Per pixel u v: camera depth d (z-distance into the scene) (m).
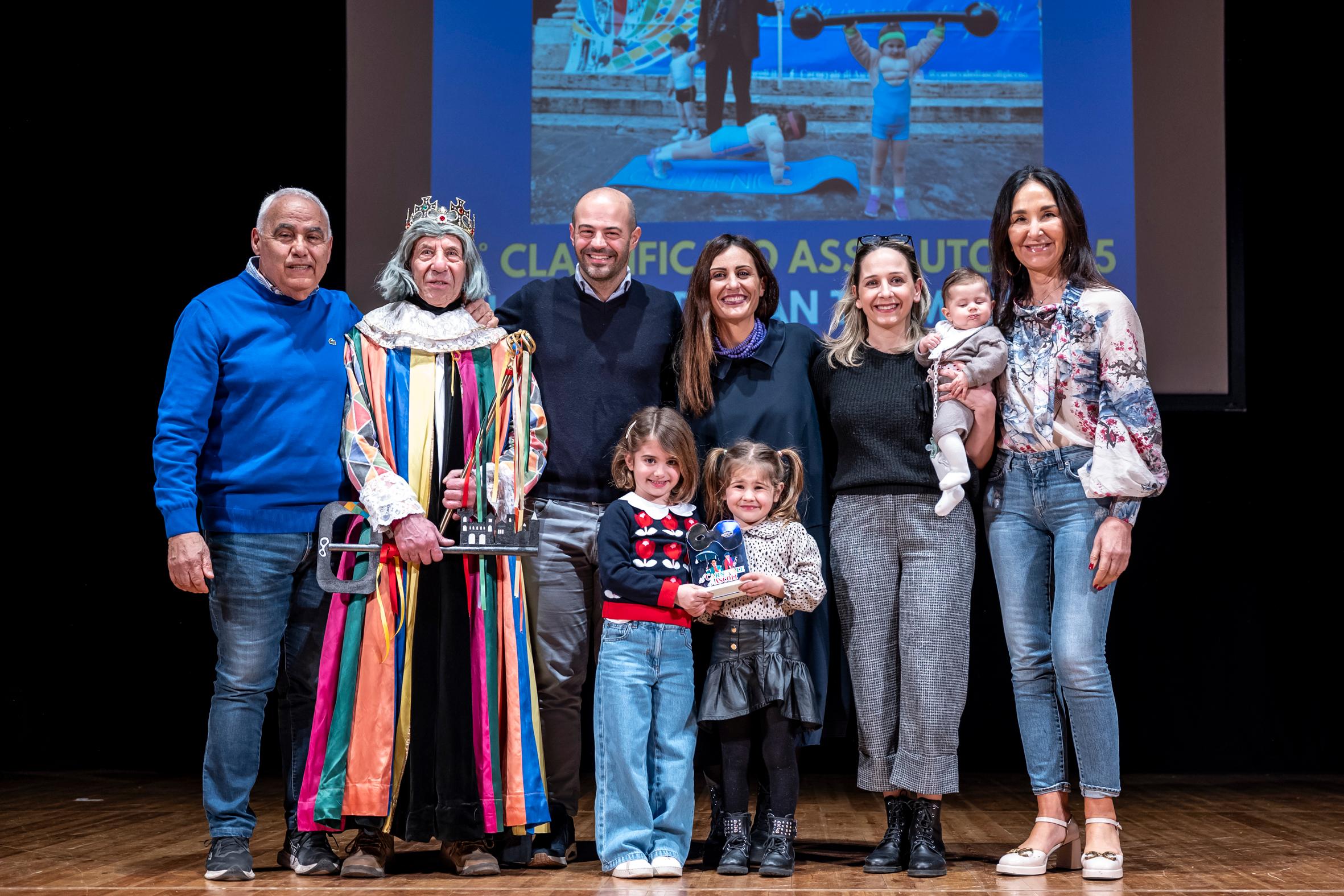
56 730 4.96
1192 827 3.35
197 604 4.96
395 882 2.53
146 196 4.91
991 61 4.52
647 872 2.54
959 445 2.69
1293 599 4.80
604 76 4.60
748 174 4.56
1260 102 4.79
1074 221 2.73
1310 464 4.79
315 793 2.62
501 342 2.84
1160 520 4.84
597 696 2.69
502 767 2.69
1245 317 4.70
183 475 2.60
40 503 4.98
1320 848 2.97
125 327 4.95
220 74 4.86
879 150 4.54
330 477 2.72
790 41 4.56
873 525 2.78
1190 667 4.83
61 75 4.86
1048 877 2.57
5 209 4.92
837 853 2.98
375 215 4.62
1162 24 4.47
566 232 4.58
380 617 2.65
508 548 2.71
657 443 2.72
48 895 2.38
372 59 4.63
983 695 4.88
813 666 2.79
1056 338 2.70
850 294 2.93
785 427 2.88
